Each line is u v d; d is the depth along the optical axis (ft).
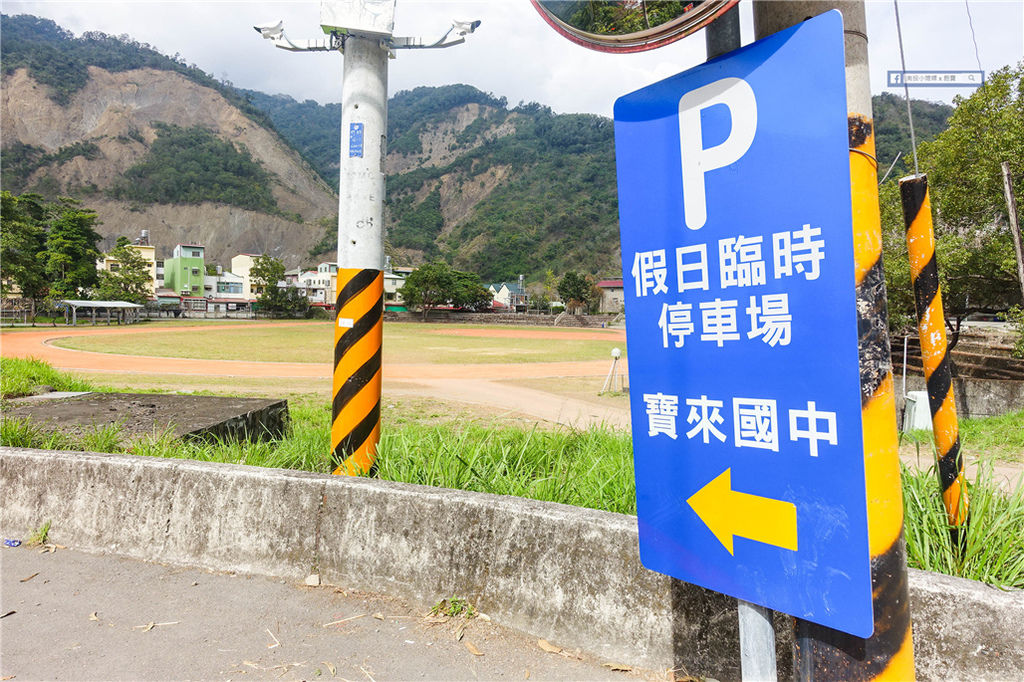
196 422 19.45
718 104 4.77
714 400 4.91
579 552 8.09
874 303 4.34
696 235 4.98
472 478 11.26
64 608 8.94
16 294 218.38
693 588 7.38
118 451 14.52
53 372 37.99
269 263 282.77
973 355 52.26
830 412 4.22
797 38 4.29
